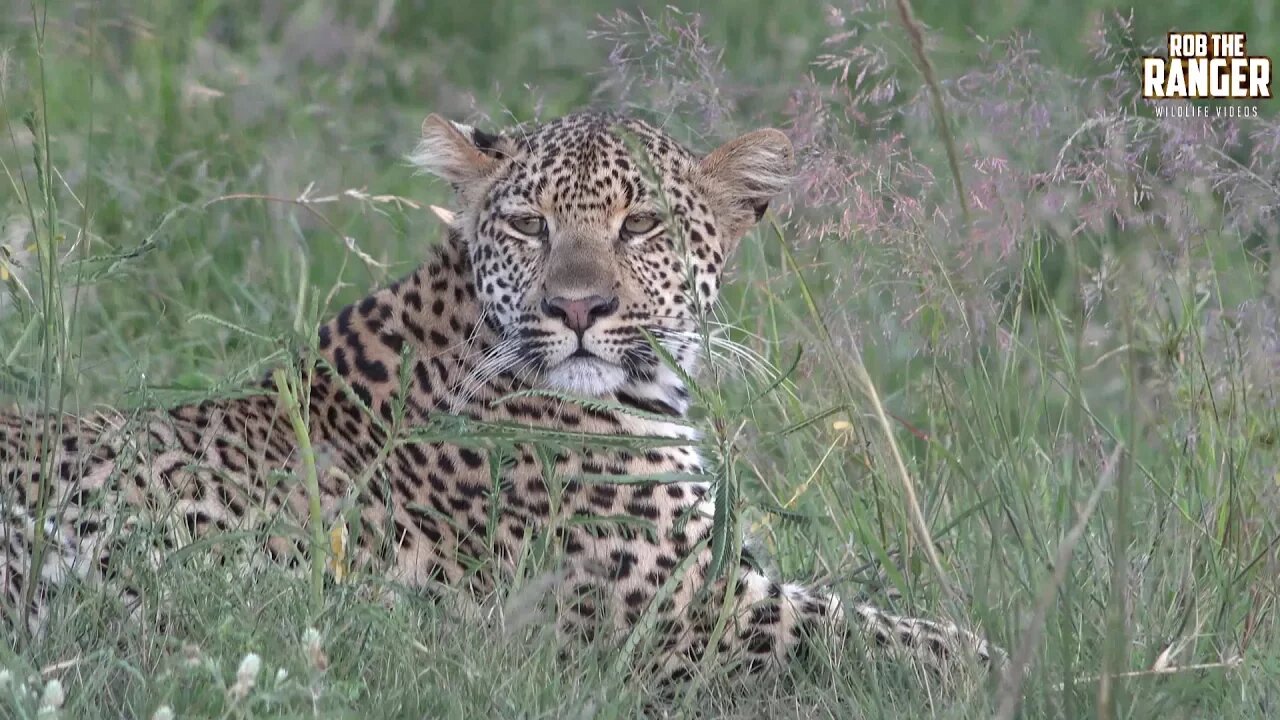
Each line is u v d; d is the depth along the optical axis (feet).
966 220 28.78
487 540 32.27
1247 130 50.24
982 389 32.14
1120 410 42.22
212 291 48.78
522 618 28.53
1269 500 34.60
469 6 70.23
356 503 32.94
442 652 29.17
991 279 34.73
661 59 42.57
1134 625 30.27
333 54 63.10
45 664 27.71
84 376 37.91
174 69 57.72
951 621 32.91
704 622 33.04
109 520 30.55
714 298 36.63
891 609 35.01
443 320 34.71
